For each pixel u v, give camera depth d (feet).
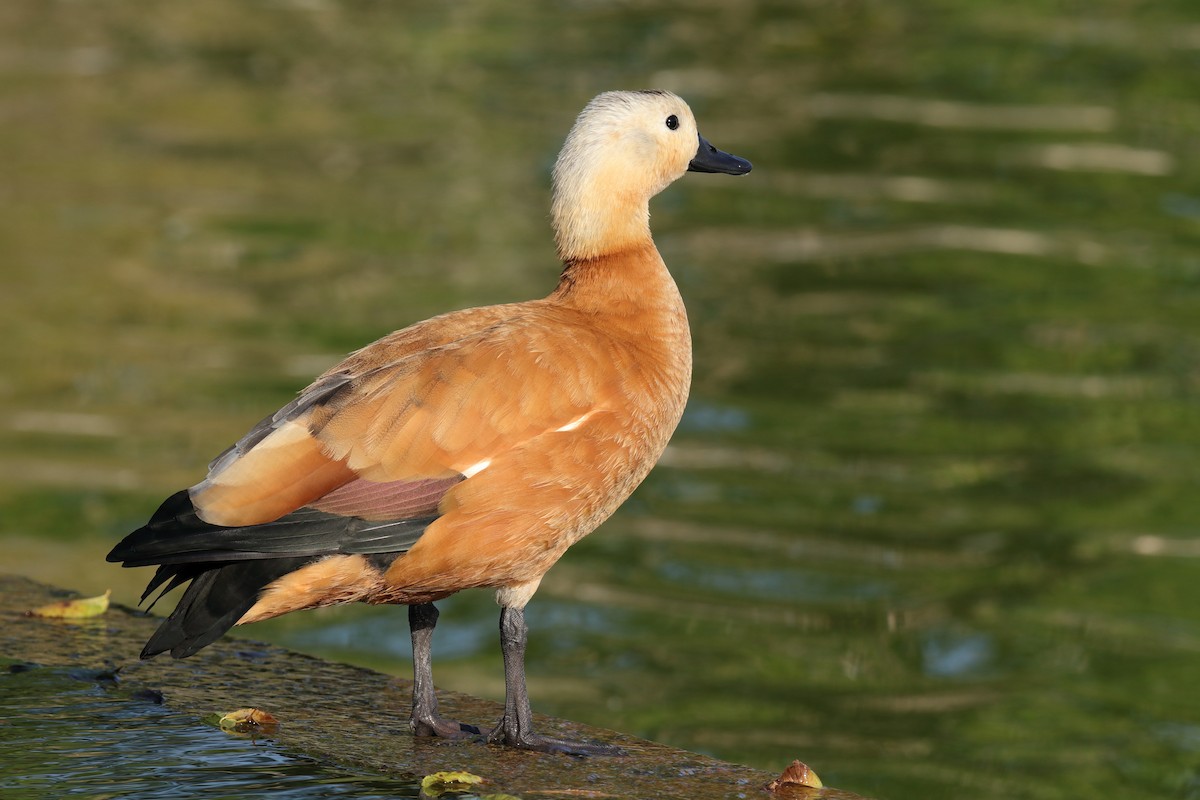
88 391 50.16
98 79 88.12
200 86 87.92
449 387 20.29
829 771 32.35
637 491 46.68
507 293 59.06
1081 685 36.96
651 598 40.96
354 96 87.04
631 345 22.17
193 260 62.49
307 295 58.75
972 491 46.91
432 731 21.71
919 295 62.13
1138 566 42.47
